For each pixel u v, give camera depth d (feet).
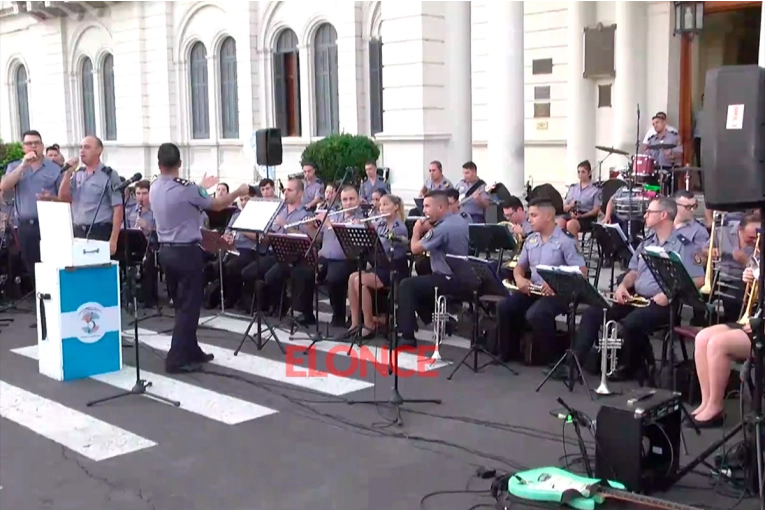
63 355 22.13
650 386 20.47
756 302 17.03
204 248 27.04
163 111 70.28
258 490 15.11
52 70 81.46
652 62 43.86
